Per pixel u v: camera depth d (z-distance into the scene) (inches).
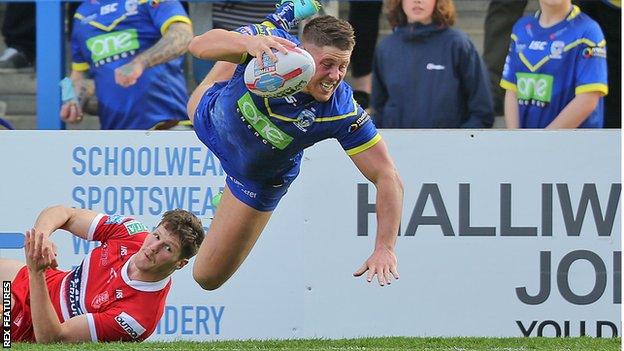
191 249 637.9
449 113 808.9
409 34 808.3
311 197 749.3
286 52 454.0
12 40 877.8
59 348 593.0
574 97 804.0
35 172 760.3
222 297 745.0
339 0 836.0
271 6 836.0
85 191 758.5
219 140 532.7
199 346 637.9
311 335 747.4
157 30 817.5
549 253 751.7
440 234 751.1
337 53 478.9
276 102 498.9
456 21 885.8
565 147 750.5
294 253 748.6
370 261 499.2
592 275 749.3
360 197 748.6
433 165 751.1
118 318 635.5
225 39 474.6
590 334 749.9
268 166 528.4
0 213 761.0
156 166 755.4
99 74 823.7
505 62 836.6
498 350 641.6
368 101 855.7
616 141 750.5
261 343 677.3
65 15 846.5
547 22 809.5
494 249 750.5
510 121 827.4
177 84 821.9
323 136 512.4
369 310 749.3
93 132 757.3
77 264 744.3
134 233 660.1
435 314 749.3
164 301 654.5
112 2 821.2
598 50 798.5
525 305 749.9
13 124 887.7
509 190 751.7
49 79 834.8
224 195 566.3
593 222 751.1
